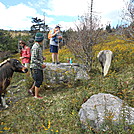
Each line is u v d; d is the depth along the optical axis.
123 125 2.59
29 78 5.57
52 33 6.29
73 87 5.45
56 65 6.48
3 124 3.27
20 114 3.65
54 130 2.98
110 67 7.24
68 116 3.50
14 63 4.29
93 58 7.40
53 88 5.56
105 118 2.80
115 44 14.08
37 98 4.59
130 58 8.39
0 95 4.14
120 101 3.38
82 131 2.84
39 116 3.55
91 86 5.25
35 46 4.34
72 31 7.57
